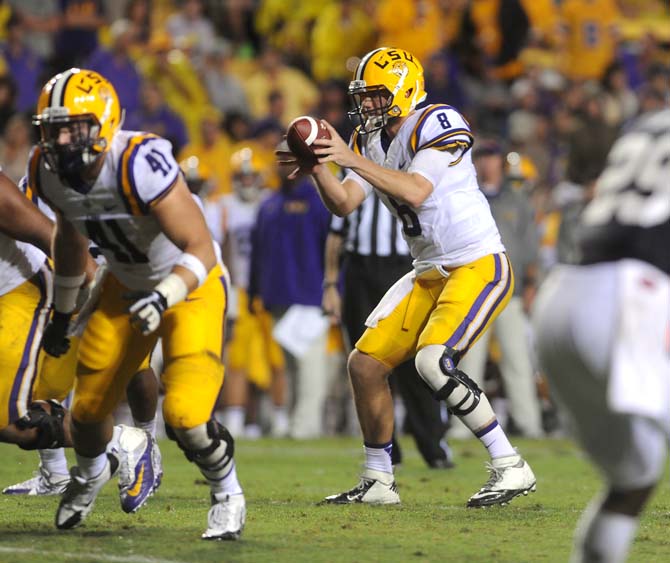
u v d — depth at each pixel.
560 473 25.92
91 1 48.41
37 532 15.41
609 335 10.95
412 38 49.16
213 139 40.94
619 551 11.17
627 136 11.90
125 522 16.44
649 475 11.24
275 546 14.54
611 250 11.24
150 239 14.19
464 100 45.72
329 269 26.50
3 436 16.98
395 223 25.70
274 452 30.66
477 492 19.80
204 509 17.95
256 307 35.59
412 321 18.78
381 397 18.94
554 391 11.72
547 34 54.75
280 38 52.31
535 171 40.38
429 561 13.80
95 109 13.53
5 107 41.56
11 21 45.50
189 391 13.98
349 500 19.02
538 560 13.96
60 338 15.52
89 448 14.98
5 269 16.92
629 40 55.75
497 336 34.44
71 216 14.16
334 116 41.72
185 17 49.91
